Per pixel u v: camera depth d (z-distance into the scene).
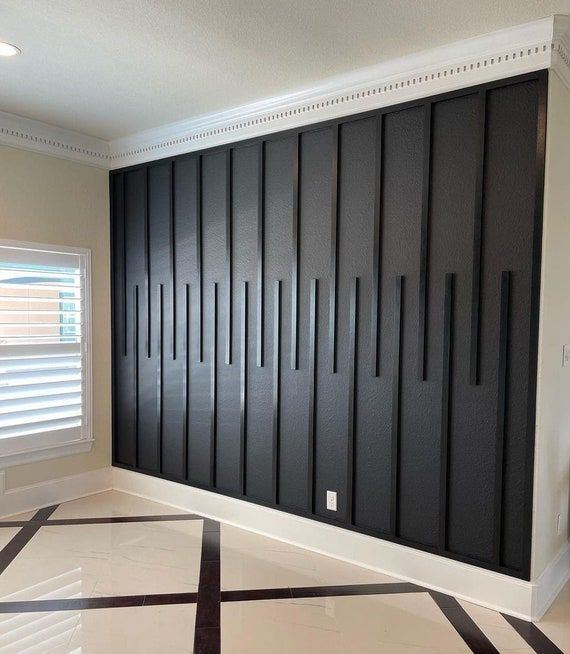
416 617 2.43
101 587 2.66
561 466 2.76
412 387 2.74
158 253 3.85
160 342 3.84
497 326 2.50
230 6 2.18
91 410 4.02
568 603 2.58
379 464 2.87
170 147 3.71
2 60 2.67
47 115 3.45
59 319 3.80
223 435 3.53
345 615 2.44
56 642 2.21
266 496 3.32
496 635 2.30
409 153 2.72
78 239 3.92
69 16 2.26
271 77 2.87
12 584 2.68
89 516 3.60
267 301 3.28
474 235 2.53
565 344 2.71
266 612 2.46
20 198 3.57
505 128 2.45
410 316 2.74
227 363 3.48
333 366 2.99
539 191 2.37
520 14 2.23
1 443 3.50
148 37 2.44
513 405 2.46
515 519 2.47
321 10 2.21
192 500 3.67
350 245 2.93
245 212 3.37
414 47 2.54
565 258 2.63
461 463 2.61
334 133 2.96
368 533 2.89
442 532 2.66
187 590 2.64
